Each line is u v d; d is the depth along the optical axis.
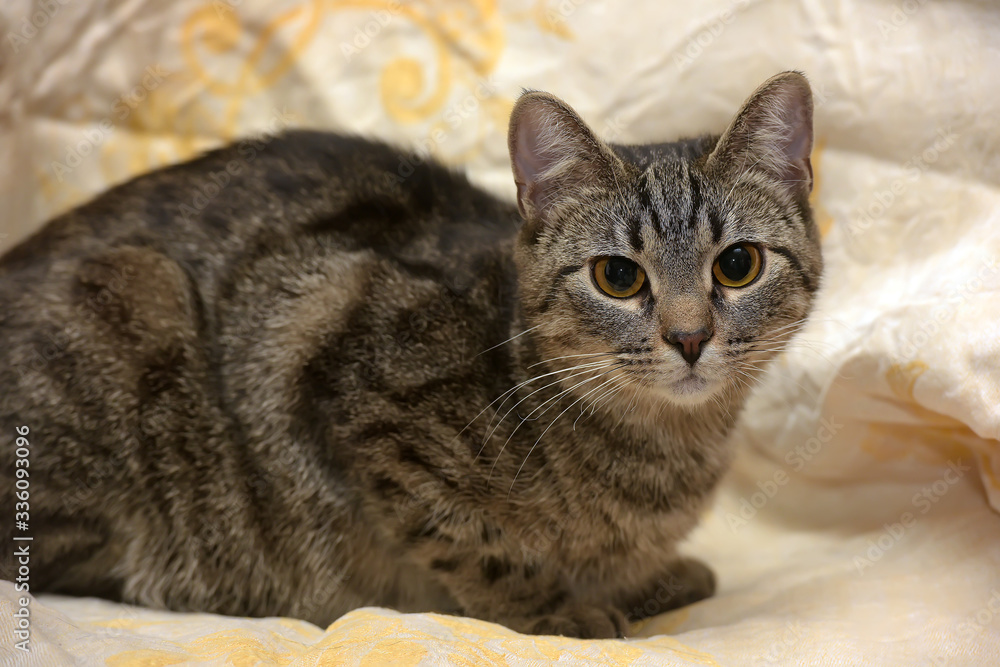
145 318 0.53
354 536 0.55
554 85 0.68
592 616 0.53
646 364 0.49
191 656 0.46
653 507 0.54
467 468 0.52
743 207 0.50
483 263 0.55
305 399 0.53
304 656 0.46
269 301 0.54
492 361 0.53
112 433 0.52
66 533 0.52
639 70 0.67
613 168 0.50
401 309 0.53
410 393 0.52
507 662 0.46
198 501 0.54
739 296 0.50
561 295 0.51
